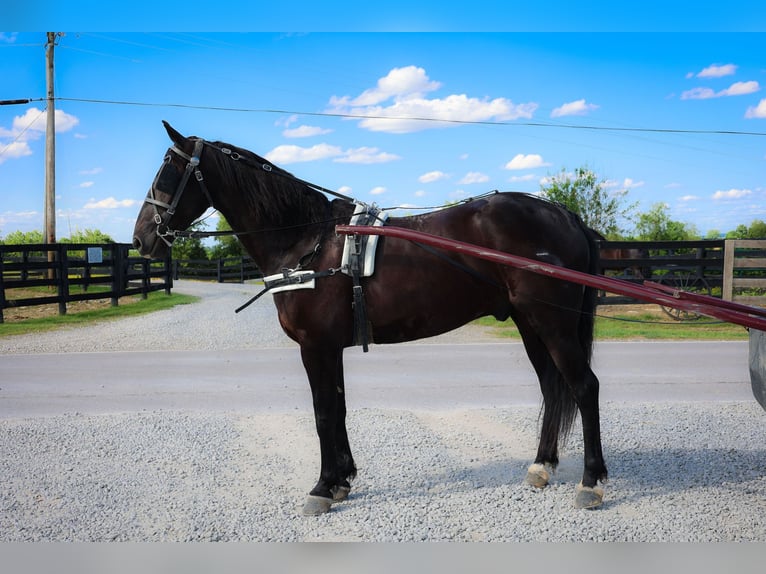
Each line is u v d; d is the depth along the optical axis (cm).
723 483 438
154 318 1491
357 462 487
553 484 443
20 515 393
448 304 415
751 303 1457
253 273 3338
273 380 805
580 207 2364
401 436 547
